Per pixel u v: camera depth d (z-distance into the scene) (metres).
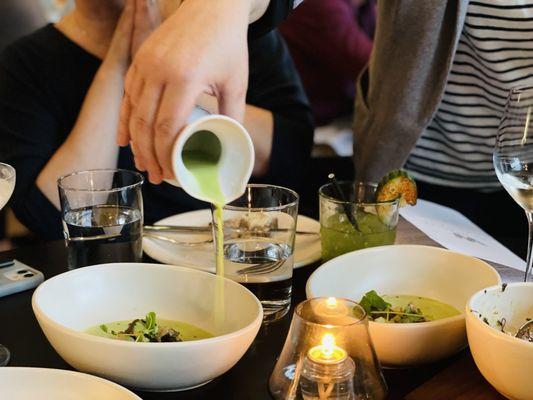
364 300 0.88
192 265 1.02
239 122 0.86
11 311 0.93
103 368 0.72
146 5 1.55
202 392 0.75
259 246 0.92
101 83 1.58
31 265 1.07
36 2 2.07
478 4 1.19
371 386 0.70
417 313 0.89
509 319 0.80
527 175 0.87
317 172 1.71
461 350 0.84
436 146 1.46
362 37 2.63
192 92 0.76
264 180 1.77
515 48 1.21
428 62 1.27
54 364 0.80
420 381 0.78
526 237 1.42
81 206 0.99
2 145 1.62
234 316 0.83
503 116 0.90
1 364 0.79
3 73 1.67
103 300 0.88
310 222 1.24
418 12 1.24
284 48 1.92
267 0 1.08
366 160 1.42
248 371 0.79
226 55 0.80
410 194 1.08
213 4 0.82
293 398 0.69
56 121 1.67
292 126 1.78
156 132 0.77
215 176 0.82
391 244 1.06
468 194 1.51
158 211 1.65
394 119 1.34
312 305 0.74
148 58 0.77
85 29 1.66
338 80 2.65
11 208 1.56
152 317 0.85
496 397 0.73
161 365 0.70
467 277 0.94
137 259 1.03
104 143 1.58
